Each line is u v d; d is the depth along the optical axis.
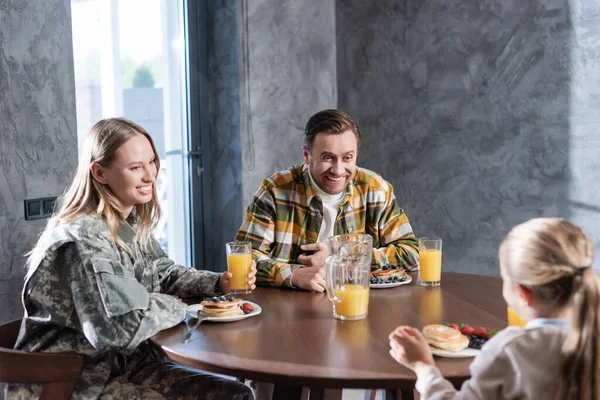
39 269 1.65
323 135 2.20
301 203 2.31
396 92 3.87
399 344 1.32
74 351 1.68
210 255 3.56
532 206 3.62
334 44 3.85
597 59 3.40
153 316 1.59
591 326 1.11
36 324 1.67
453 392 1.19
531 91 3.57
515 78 3.60
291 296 1.95
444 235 3.84
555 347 1.12
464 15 3.69
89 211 1.79
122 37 2.98
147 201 1.88
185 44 3.35
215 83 3.51
